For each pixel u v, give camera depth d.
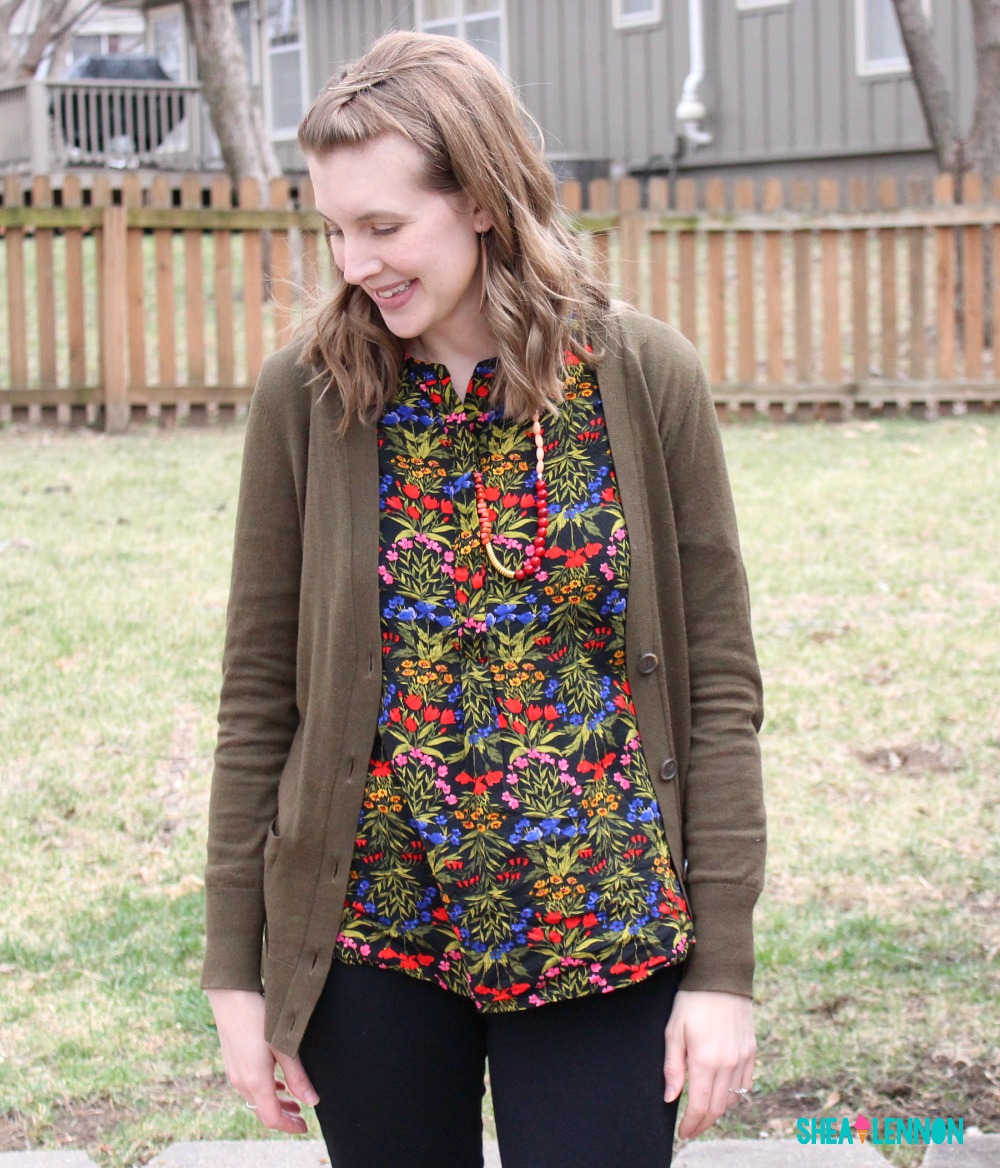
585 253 1.78
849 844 4.20
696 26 17.38
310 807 1.71
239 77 14.31
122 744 4.85
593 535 1.66
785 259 14.23
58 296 14.12
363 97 1.60
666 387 1.73
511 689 1.65
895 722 4.96
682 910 1.69
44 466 8.63
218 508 7.62
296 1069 1.78
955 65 16.05
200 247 9.96
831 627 5.79
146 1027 3.44
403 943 1.71
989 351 10.68
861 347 10.19
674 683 1.75
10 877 4.09
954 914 3.81
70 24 22.14
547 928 1.64
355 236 1.62
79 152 19.72
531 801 1.64
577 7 18.69
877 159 16.67
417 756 1.66
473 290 1.69
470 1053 1.77
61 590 6.22
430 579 1.67
